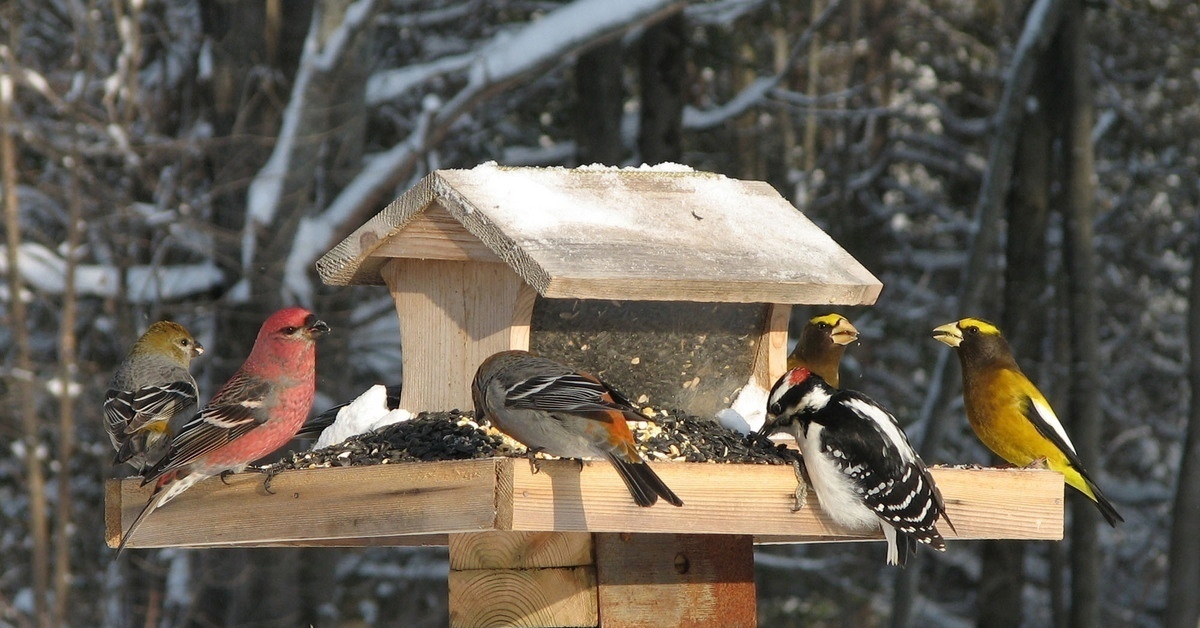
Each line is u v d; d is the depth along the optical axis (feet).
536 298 23.72
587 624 22.68
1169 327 77.92
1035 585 83.05
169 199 55.88
